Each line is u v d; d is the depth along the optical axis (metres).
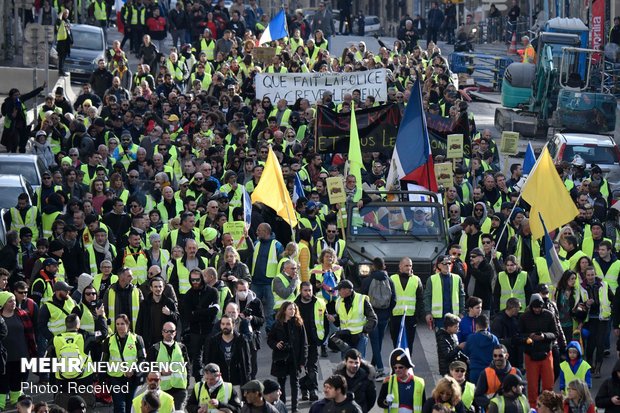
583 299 48.38
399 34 135.12
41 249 50.94
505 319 44.50
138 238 51.62
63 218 56.97
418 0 195.38
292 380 43.34
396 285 47.41
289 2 195.75
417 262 54.44
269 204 52.66
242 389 35.72
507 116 102.38
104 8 125.00
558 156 77.56
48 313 45.69
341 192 56.88
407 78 95.44
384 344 52.41
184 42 119.12
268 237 52.41
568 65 101.25
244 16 124.44
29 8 102.81
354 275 54.69
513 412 36.16
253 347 43.41
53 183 63.47
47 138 74.81
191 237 54.50
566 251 51.78
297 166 64.81
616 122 107.62
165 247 54.41
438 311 47.78
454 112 80.75
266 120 78.50
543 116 101.69
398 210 57.09
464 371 37.16
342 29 153.75
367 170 69.62
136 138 76.38
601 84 101.12
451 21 159.50
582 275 48.69
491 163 74.62
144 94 86.19
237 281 45.44
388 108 68.81
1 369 43.81
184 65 98.12
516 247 55.16
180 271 50.56
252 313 45.09
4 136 79.81
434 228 56.62
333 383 34.38
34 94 80.81
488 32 163.12
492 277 51.03
